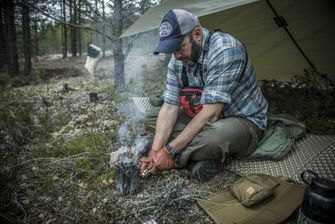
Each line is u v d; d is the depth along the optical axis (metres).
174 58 2.45
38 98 5.45
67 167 2.50
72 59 17.58
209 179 2.26
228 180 2.26
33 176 2.39
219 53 2.19
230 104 2.41
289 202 1.86
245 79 2.37
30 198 2.11
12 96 5.73
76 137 3.11
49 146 2.94
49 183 2.22
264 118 2.58
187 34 2.10
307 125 3.15
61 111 4.23
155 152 2.30
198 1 3.59
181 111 2.54
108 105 4.48
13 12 11.49
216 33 2.33
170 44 2.07
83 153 2.73
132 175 2.13
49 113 4.06
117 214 1.90
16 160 2.61
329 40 3.84
